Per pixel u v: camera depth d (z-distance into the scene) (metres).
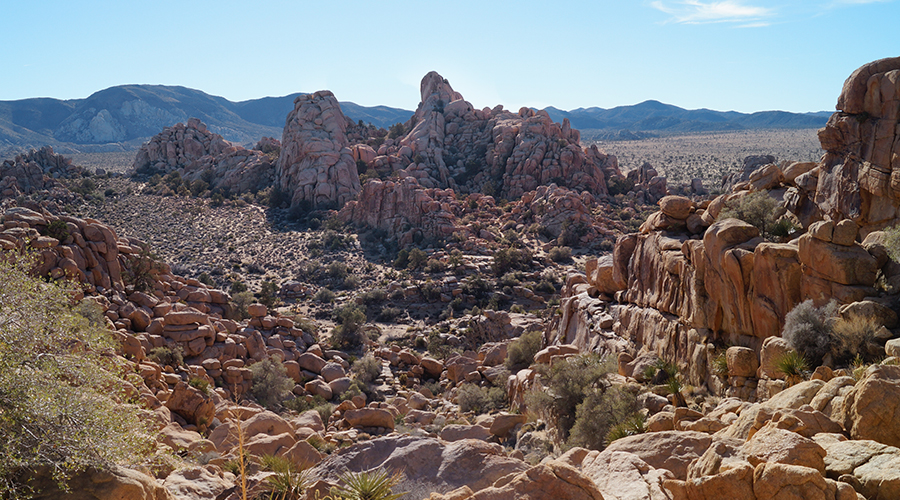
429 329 87.00
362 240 139.62
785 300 18.64
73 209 153.00
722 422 13.42
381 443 12.38
